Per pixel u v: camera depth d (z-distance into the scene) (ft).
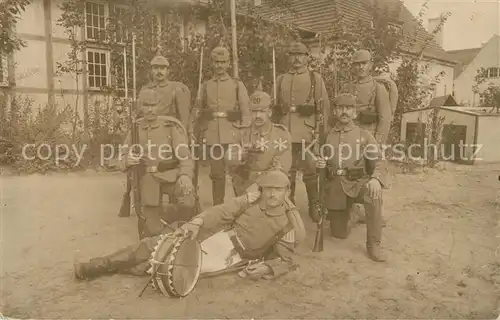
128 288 11.44
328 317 10.16
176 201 14.55
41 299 10.70
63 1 28.89
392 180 25.43
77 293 11.10
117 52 26.81
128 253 12.14
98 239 14.93
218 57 17.52
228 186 23.44
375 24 29.07
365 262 13.58
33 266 12.64
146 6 26.86
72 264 12.82
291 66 17.87
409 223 17.47
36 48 28.76
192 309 10.37
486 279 12.20
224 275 12.20
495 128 29.86
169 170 14.15
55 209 18.13
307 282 11.96
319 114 17.07
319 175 14.62
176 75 27.32
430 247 14.84
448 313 10.36
